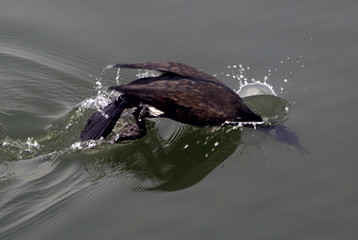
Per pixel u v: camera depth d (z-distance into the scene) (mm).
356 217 12242
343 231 11938
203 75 14180
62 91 16406
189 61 16906
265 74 16234
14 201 12789
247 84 15773
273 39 17375
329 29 17453
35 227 12156
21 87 16484
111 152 14195
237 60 16812
